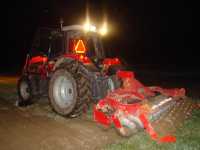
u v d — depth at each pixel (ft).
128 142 14.29
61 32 19.77
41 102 23.16
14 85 33.63
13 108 21.63
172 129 15.35
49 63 20.39
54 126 17.35
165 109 16.12
